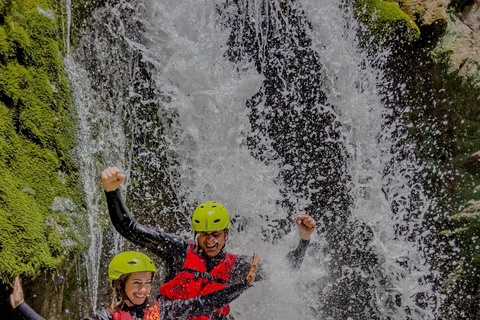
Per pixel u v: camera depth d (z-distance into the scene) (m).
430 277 5.91
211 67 5.33
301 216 3.85
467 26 6.10
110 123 4.67
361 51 5.72
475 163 6.10
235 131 5.46
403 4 5.83
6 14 3.91
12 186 3.53
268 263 3.98
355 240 5.87
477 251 5.81
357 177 5.90
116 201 3.39
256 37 5.60
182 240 3.69
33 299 3.48
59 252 3.65
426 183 6.08
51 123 4.01
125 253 3.17
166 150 5.11
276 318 4.88
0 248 3.23
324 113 5.84
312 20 5.69
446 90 5.94
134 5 4.91
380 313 5.71
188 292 3.55
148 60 5.03
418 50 5.76
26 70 3.93
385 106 5.88
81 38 4.58
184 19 5.17
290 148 5.81
